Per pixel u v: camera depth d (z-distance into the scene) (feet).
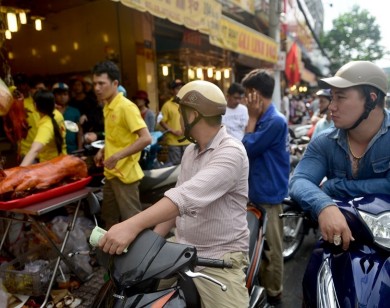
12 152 16.46
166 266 4.06
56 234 10.41
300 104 63.46
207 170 5.14
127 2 11.98
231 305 5.55
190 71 29.07
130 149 9.62
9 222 10.00
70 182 9.68
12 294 9.26
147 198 13.82
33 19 24.34
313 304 6.11
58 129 11.44
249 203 8.91
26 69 30.83
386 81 5.75
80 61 28.27
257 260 7.18
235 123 16.24
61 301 9.38
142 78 25.77
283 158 9.00
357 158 6.15
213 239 5.74
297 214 6.47
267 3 34.14
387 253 5.17
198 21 16.48
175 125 21.04
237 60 35.91
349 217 5.39
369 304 4.82
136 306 4.18
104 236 4.26
